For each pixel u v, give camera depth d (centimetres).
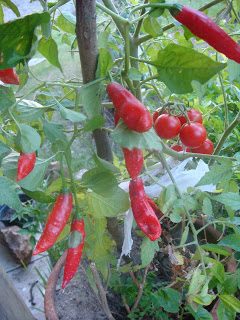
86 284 48
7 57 16
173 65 20
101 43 24
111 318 35
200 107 50
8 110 20
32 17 14
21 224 63
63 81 33
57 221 21
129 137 20
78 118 20
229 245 29
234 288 27
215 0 27
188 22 19
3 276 30
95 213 28
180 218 28
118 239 39
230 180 30
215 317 30
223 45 19
